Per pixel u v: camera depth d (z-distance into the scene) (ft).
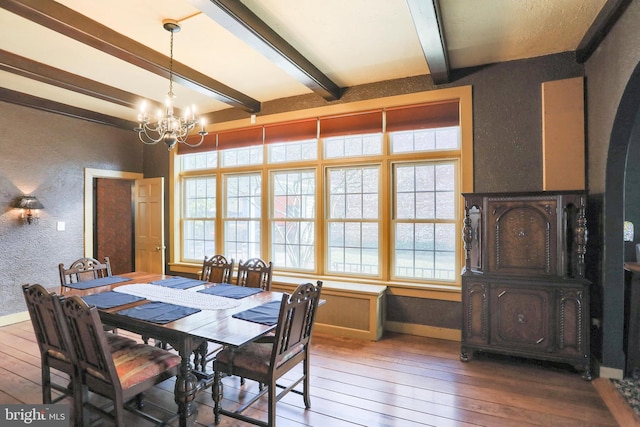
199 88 11.82
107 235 18.58
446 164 11.80
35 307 6.73
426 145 12.01
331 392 8.20
